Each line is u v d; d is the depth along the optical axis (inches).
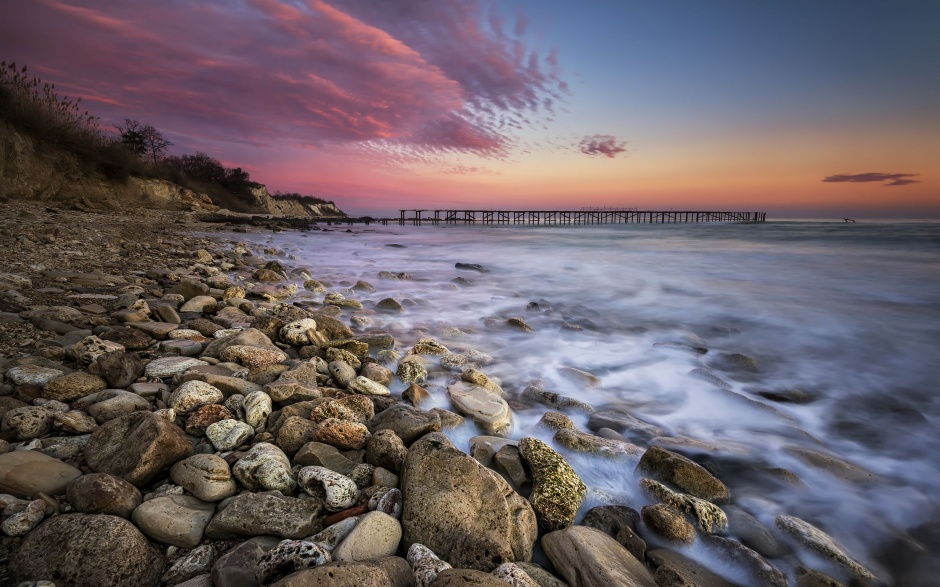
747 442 147.2
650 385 193.3
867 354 239.1
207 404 123.5
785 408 178.5
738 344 255.9
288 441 115.5
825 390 195.9
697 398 180.5
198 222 986.7
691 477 115.3
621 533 97.0
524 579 76.6
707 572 91.7
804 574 92.7
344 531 87.0
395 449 109.3
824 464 131.7
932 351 242.8
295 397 139.1
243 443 115.0
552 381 193.3
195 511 88.9
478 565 82.5
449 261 621.6
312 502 92.7
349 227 1904.5
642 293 393.7
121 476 92.7
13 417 105.0
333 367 166.4
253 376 151.8
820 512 115.6
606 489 114.2
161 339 182.9
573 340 253.1
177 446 100.3
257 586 73.5
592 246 864.3
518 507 95.8
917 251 720.3
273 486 97.2
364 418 134.5
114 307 212.2
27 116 724.7
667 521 98.3
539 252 752.3
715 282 446.0
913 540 106.9
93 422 112.5
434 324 270.4
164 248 461.7
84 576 72.2
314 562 75.1
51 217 532.7
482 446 122.5
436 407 149.8
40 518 81.3
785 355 238.2
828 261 596.4
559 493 103.1
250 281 371.6
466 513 89.5
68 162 821.2
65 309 185.2
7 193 665.6
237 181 2090.3
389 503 94.6
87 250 369.4
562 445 131.7
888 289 402.0
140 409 122.4
